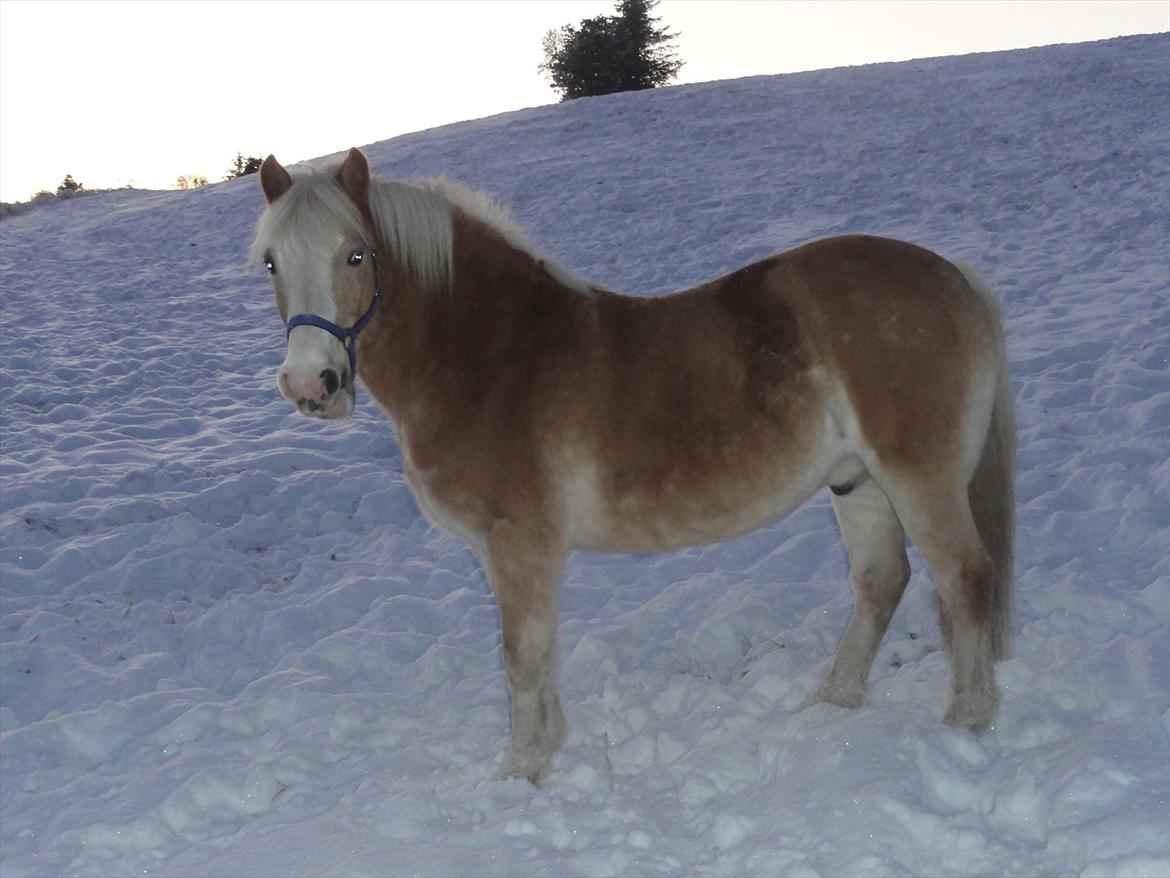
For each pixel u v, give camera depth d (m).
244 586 5.91
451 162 20.73
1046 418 6.84
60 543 6.41
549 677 3.59
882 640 4.20
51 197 29.98
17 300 14.83
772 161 17.61
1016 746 3.37
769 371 3.28
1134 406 6.70
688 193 16.16
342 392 3.19
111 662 4.97
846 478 3.50
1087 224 11.86
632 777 3.57
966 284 3.45
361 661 4.78
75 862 3.29
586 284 3.52
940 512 3.34
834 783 3.16
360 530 6.69
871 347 3.26
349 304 3.20
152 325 13.19
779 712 3.92
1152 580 4.60
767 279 3.38
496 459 3.33
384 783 3.57
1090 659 3.80
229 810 3.61
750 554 5.70
